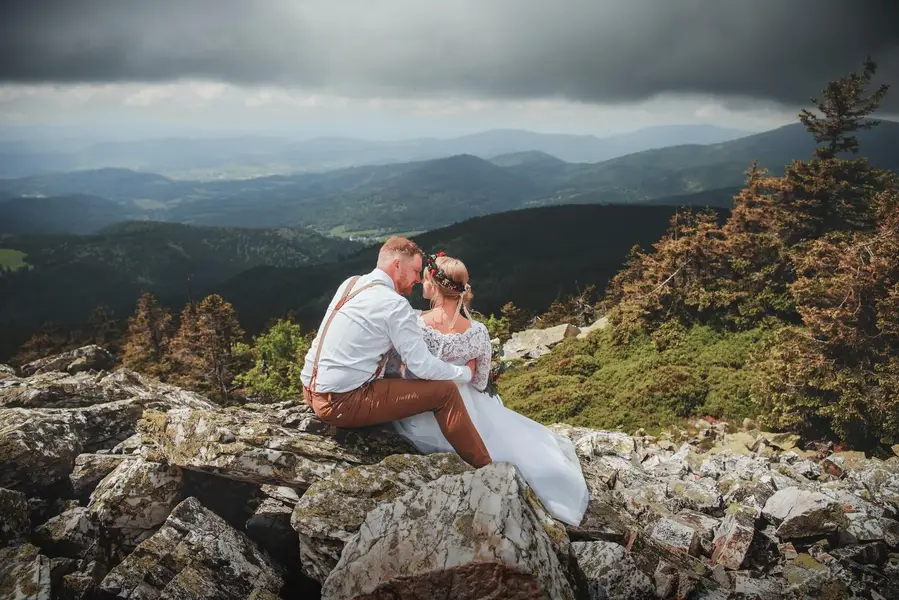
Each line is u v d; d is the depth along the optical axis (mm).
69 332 111875
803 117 25578
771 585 4902
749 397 16844
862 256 18031
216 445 4863
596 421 18203
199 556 4445
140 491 5035
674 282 25031
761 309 22297
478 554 3598
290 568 4840
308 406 6375
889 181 23781
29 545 4477
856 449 14469
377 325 4430
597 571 4520
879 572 5309
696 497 6754
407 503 4145
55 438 5781
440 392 4734
